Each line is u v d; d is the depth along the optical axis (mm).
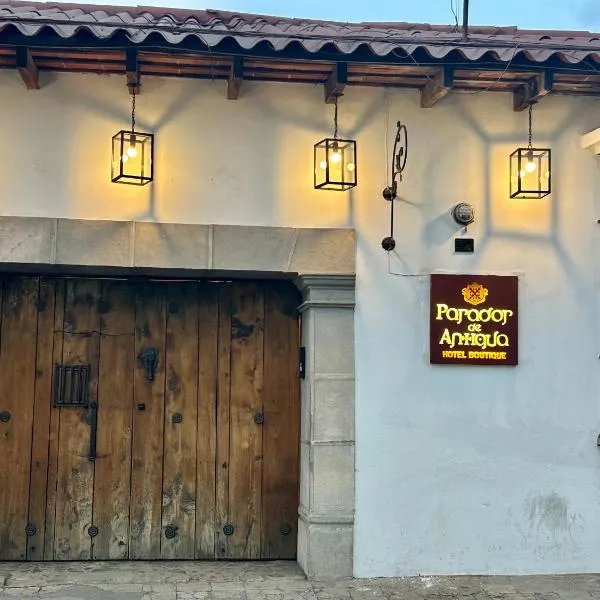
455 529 5574
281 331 6039
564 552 5633
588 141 5805
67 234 5348
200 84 5574
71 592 5086
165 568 5641
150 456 5859
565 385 5738
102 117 5465
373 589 5242
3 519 5707
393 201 5691
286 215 5586
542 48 5246
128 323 5926
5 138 5359
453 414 5637
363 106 5719
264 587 5258
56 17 5418
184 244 5465
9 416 5754
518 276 5766
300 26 6059
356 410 5566
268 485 5930
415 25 6496
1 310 5809
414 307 5668
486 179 5793
